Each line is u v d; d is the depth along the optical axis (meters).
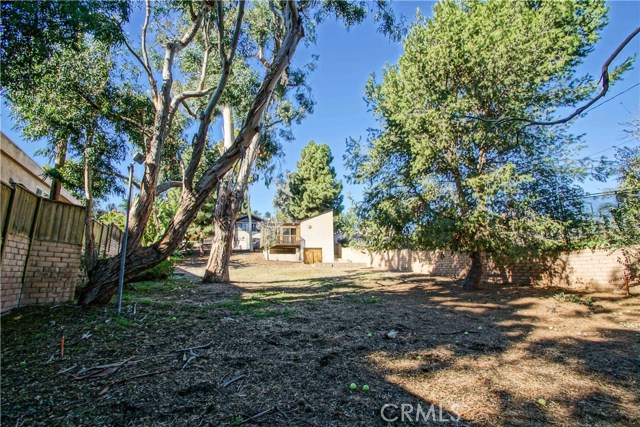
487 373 3.33
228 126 12.69
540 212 8.92
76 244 5.80
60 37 4.30
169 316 5.13
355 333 4.73
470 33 8.66
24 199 4.88
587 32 8.55
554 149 8.86
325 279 13.83
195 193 5.52
